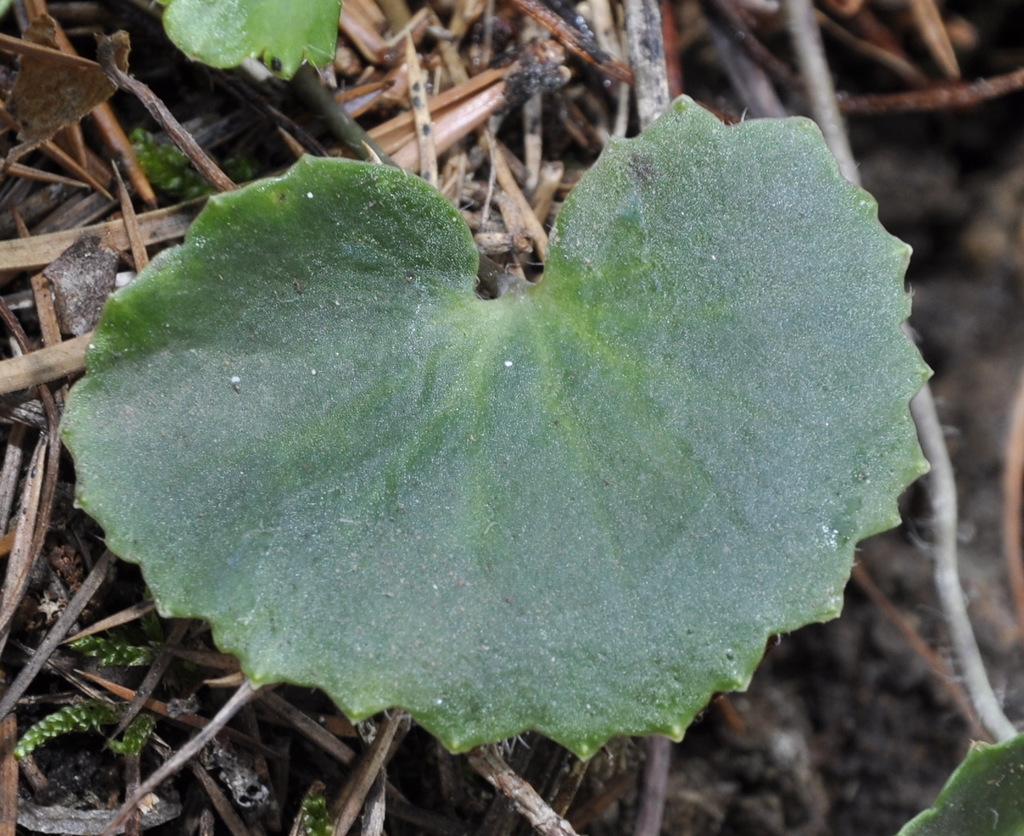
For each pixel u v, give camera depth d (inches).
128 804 8.5
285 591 8.7
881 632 10.5
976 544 10.7
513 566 8.7
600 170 8.9
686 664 8.7
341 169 8.7
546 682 8.7
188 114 9.4
